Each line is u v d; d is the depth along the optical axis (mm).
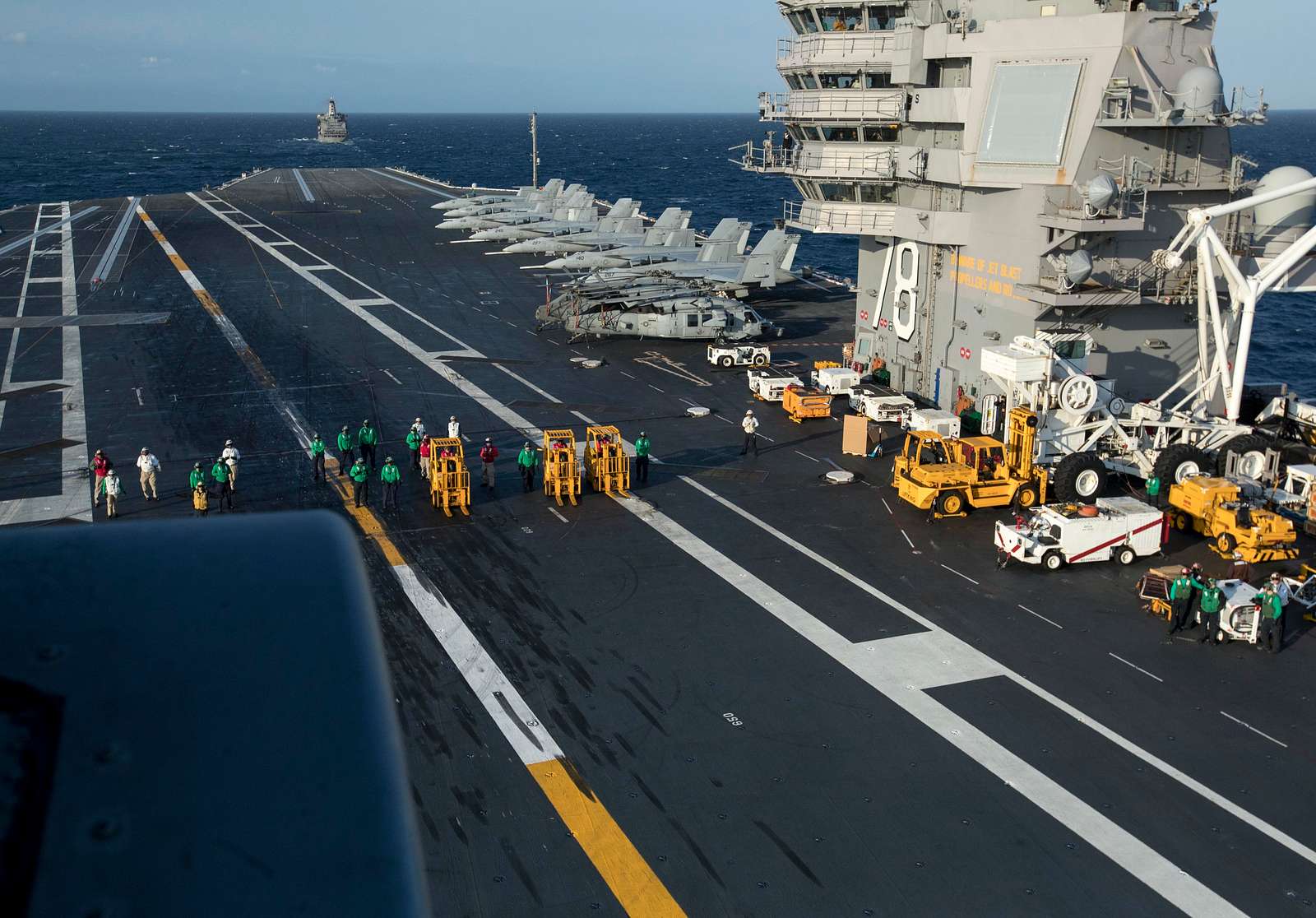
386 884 1969
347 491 47125
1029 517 40344
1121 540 39031
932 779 26266
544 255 115312
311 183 199375
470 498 46312
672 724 28641
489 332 79438
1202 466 44406
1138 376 51781
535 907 21766
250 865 1912
